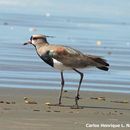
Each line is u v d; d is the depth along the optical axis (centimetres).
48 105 2067
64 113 1934
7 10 8706
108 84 2575
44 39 2166
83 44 4047
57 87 2452
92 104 2120
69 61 2103
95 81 2636
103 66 2117
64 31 5094
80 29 5456
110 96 2303
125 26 6400
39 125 1736
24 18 6681
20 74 2725
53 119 1831
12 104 2058
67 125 1753
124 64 3170
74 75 2770
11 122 1762
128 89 2472
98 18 7938
